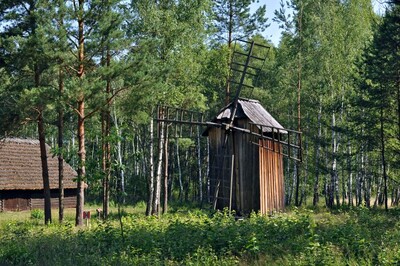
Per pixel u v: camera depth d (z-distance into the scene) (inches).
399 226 750.5
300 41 1796.3
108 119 1120.2
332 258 528.1
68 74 1088.2
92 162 679.7
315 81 1758.1
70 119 1403.8
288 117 2004.2
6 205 1665.8
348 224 728.3
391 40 1246.3
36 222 1246.3
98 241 693.9
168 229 747.4
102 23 1008.2
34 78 1108.5
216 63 1578.5
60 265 577.0
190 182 2586.1
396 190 2036.2
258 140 1186.0
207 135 1273.4
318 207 1633.9
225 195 1205.1
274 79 2128.4
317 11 1823.3
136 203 2065.7
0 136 1107.3
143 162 2349.9
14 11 1033.5
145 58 1035.9
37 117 1098.7
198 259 573.6
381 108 1396.4
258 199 1176.2
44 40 945.5
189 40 1277.1
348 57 1695.4
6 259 624.7
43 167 1153.4
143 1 1237.7
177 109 1261.1
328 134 1889.8
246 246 590.6
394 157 1571.1
